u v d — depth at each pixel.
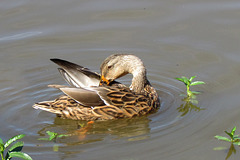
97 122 11.74
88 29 16.86
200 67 14.48
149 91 12.61
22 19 17.25
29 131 11.18
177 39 16.06
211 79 13.70
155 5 18.14
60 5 18.23
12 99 12.93
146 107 11.96
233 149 9.89
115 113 11.73
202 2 18.16
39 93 13.30
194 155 9.73
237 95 12.59
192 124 11.21
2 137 10.82
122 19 17.39
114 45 15.98
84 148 10.20
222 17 17.02
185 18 17.12
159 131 10.94
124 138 10.68
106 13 17.73
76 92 11.39
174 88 13.51
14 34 16.52
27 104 12.63
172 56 15.26
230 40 15.70
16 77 14.23
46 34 16.58
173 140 10.42
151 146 10.17
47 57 15.47
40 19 17.31
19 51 15.70
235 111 11.69
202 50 15.37
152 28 16.78
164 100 12.84
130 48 15.79
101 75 13.02
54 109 11.59
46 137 10.84
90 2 18.50
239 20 16.73
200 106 12.21
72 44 16.11
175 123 11.34
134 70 12.75
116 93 11.87
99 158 9.69
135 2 18.45
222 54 15.01
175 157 9.66
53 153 9.98
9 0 18.45
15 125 11.51
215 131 10.76
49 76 14.37
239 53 14.93
